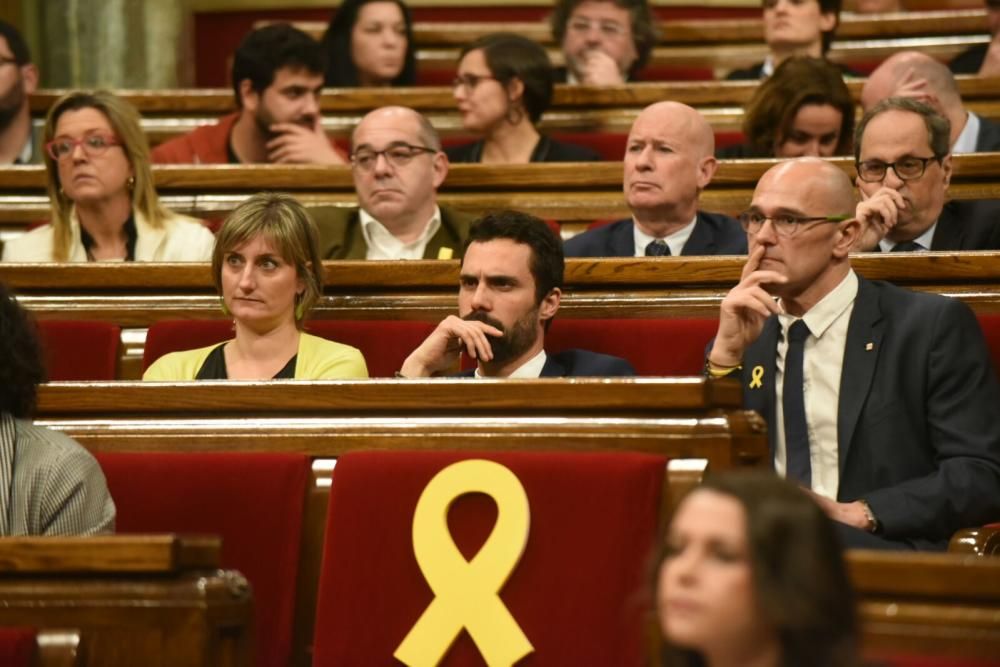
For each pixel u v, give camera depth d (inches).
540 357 222.8
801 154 320.5
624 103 384.8
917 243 257.8
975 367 207.6
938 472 200.5
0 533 165.0
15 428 170.7
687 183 273.6
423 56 469.4
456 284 244.7
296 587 173.0
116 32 515.8
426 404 172.7
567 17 415.2
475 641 158.1
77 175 289.6
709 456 160.7
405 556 163.5
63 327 245.8
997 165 286.0
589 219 315.3
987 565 124.8
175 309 252.5
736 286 223.6
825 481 209.0
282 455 174.6
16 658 136.9
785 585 96.3
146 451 178.7
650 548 157.2
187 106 403.2
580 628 156.9
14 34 388.2
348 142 395.5
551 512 160.2
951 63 424.5
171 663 138.5
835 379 211.3
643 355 226.5
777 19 401.1
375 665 161.5
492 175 318.3
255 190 327.0
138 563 140.1
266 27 359.6
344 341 236.1
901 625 125.6
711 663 99.9
